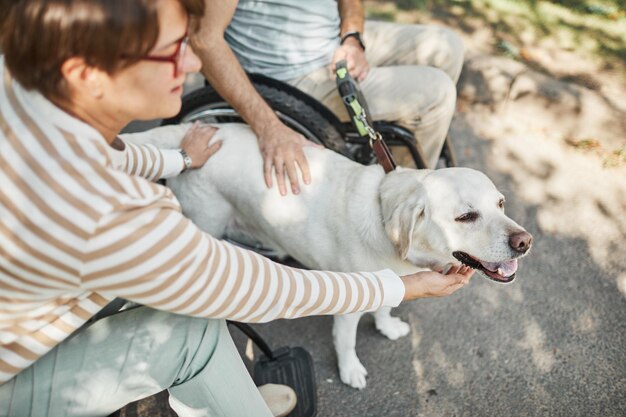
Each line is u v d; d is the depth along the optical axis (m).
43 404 1.20
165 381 1.30
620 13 3.92
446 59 2.43
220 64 1.82
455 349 2.24
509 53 3.46
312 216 1.87
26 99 0.93
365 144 2.36
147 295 1.01
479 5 3.97
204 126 2.01
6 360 1.11
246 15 2.12
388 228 1.68
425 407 2.06
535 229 2.67
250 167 1.91
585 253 2.57
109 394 1.25
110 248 0.93
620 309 2.36
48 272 0.95
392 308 2.40
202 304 1.07
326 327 2.34
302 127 2.08
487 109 3.33
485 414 2.04
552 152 3.08
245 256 1.15
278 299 1.18
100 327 1.29
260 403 1.42
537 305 2.38
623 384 2.11
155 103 1.02
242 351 2.24
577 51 3.51
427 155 2.44
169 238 0.99
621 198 2.82
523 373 2.15
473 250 1.64
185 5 0.94
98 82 0.92
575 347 2.23
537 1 4.04
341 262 1.88
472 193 1.63
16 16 0.82
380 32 2.47
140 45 0.88
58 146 0.91
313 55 2.19
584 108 3.04
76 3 0.80
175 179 2.02
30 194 0.90
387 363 2.21
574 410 2.04
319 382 2.15
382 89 2.19
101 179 0.93
